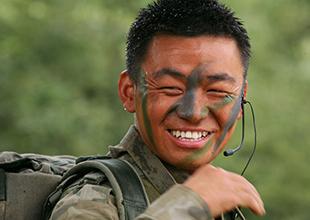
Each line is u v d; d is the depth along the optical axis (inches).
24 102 914.1
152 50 231.3
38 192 246.4
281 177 981.8
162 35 230.7
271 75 1103.0
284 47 1160.8
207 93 230.2
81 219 213.0
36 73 946.7
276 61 1119.0
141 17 237.9
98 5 986.7
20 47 954.7
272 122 1011.9
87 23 983.0
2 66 935.7
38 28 962.1
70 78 967.0
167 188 234.1
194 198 209.2
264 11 1128.8
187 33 229.0
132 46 237.8
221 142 234.5
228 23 233.1
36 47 960.9
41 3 973.2
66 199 219.9
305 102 1078.4
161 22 231.8
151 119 231.8
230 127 235.0
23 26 959.6
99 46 983.0
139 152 237.3
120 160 232.7
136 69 235.1
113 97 986.1
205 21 230.4
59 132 902.4
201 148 231.8
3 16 955.3
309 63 1159.6
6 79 927.7
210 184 213.0
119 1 998.4
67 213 214.7
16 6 959.6
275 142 987.3
